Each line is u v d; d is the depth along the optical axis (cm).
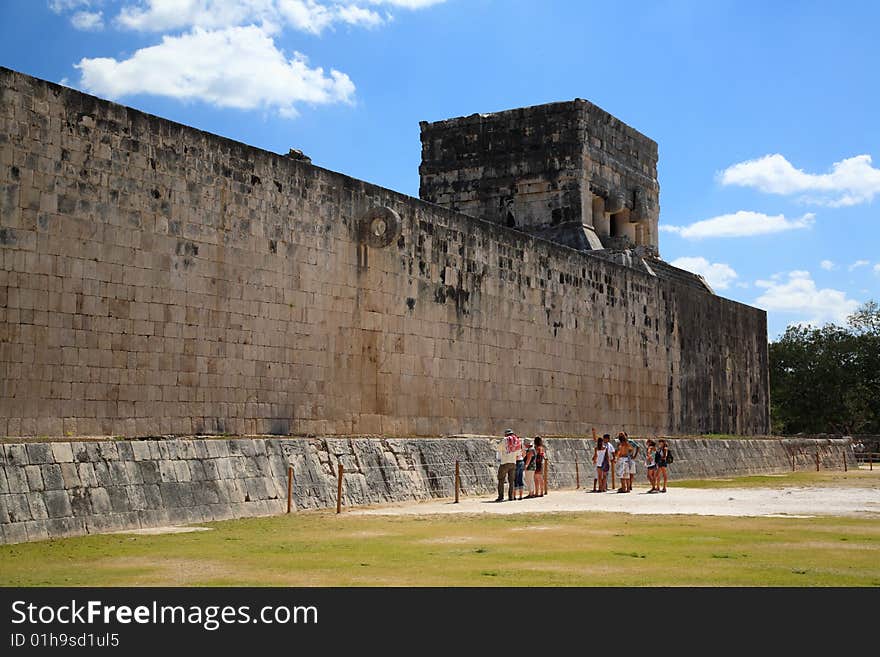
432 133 5016
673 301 4753
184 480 1919
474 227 3400
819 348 8081
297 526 1862
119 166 2216
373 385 2914
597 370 4094
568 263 3947
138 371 2230
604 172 4850
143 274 2253
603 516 2098
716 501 2595
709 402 5047
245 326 2503
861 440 6650
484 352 3412
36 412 2023
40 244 2050
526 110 4806
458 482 2511
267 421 2553
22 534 1586
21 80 2034
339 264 2809
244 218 2517
